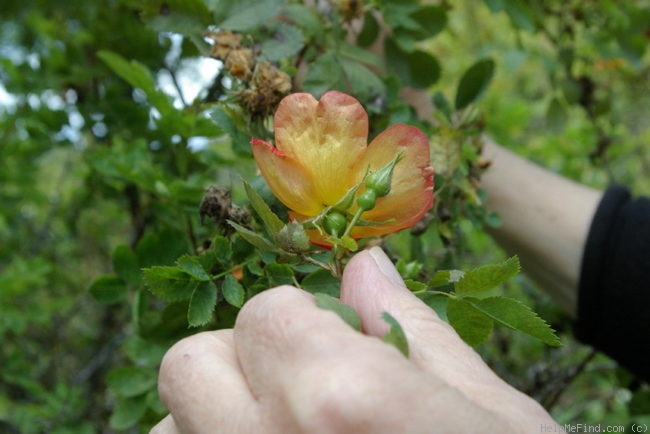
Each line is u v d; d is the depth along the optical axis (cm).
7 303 50
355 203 23
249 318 20
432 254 39
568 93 48
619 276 39
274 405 18
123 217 62
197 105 32
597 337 41
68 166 64
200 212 26
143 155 34
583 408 52
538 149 64
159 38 43
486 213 32
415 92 37
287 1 31
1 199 55
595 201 42
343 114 22
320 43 30
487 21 88
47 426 47
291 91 29
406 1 32
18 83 43
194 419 20
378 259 22
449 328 20
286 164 22
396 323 19
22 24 58
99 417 54
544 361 47
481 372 19
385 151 23
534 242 42
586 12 46
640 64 46
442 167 29
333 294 24
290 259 24
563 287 42
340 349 18
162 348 29
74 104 44
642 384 44
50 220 62
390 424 17
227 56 27
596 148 53
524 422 18
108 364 59
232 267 25
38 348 64
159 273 24
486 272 21
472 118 31
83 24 52
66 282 64
